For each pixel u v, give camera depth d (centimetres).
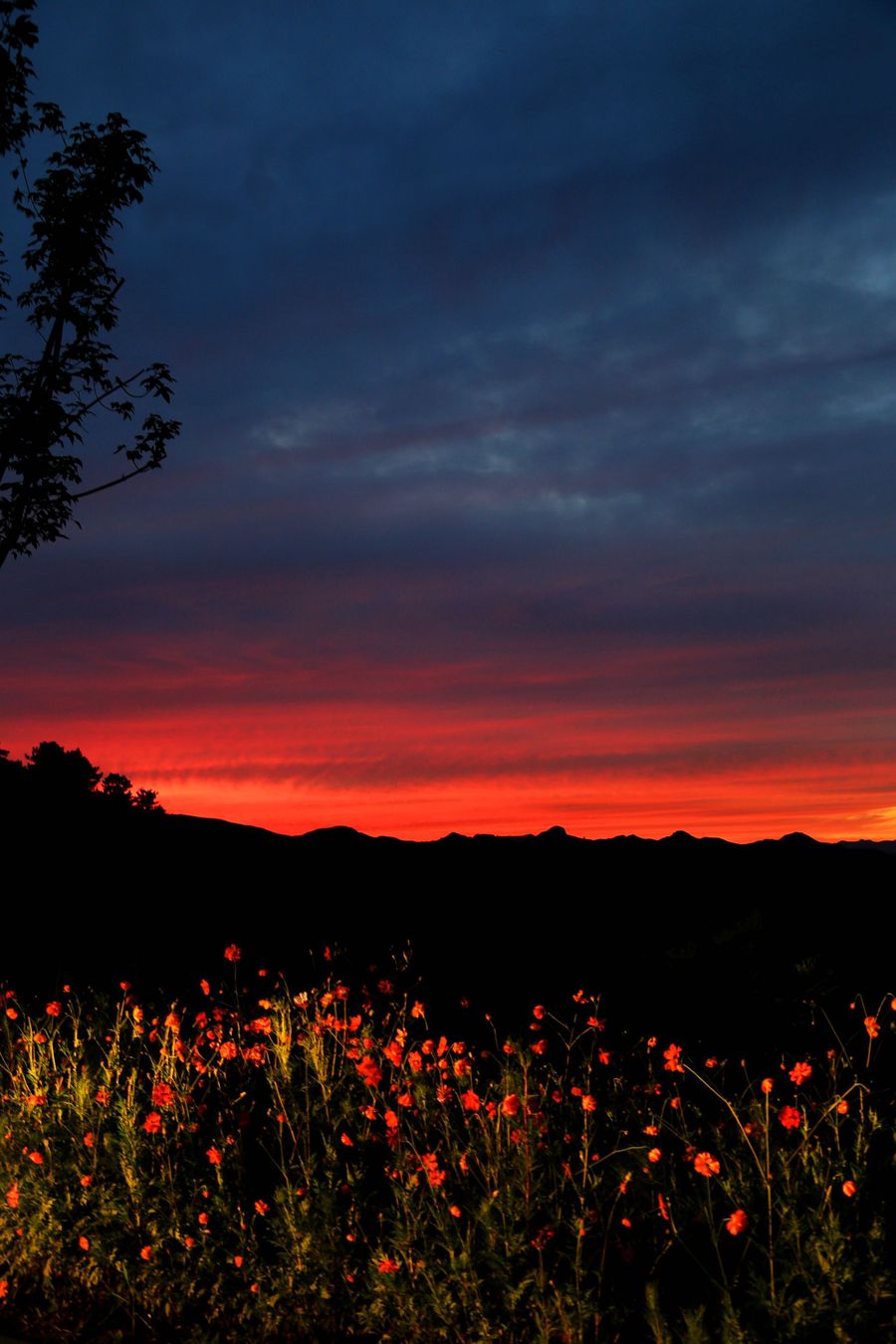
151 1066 559
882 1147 394
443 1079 483
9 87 1160
